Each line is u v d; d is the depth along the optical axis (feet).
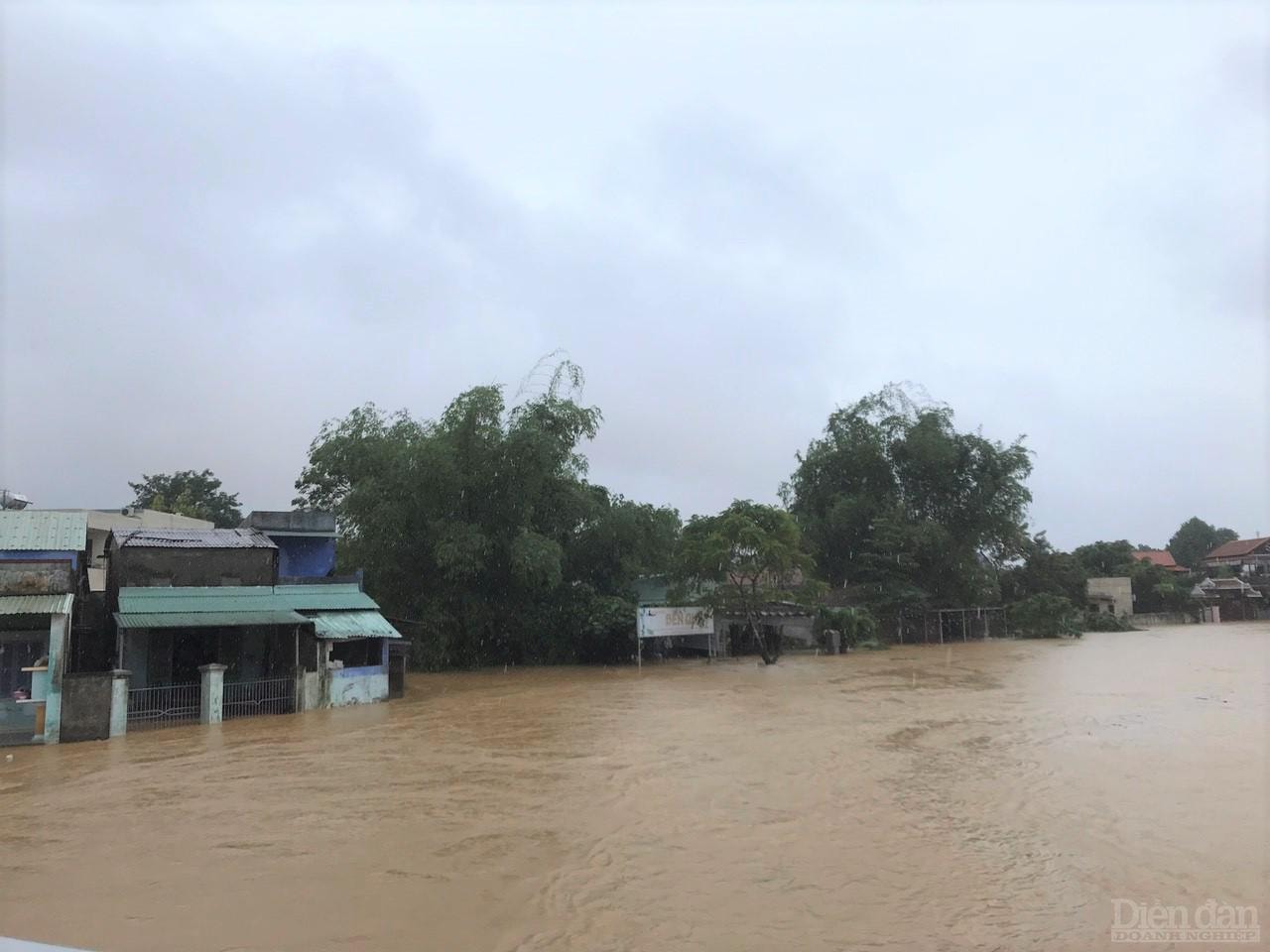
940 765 45.19
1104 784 40.37
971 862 29.60
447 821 35.63
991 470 187.01
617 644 117.39
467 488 114.62
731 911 25.40
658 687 85.81
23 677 63.16
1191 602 249.55
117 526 113.91
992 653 131.85
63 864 30.81
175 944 23.50
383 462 113.09
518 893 27.09
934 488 190.49
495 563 116.47
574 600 119.44
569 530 124.67
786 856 30.53
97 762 51.06
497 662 117.70
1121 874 28.19
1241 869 28.50
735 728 57.82
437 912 25.59
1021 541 193.57
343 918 25.20
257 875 29.25
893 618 164.96
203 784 43.75
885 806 37.04
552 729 59.41
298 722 66.33
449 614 111.04
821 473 199.72
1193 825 33.55
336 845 32.53
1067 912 24.97
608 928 24.21
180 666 76.07
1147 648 138.41
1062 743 50.83
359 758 50.19
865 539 183.73
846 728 57.11
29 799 41.39
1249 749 48.47
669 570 125.29
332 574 98.68
